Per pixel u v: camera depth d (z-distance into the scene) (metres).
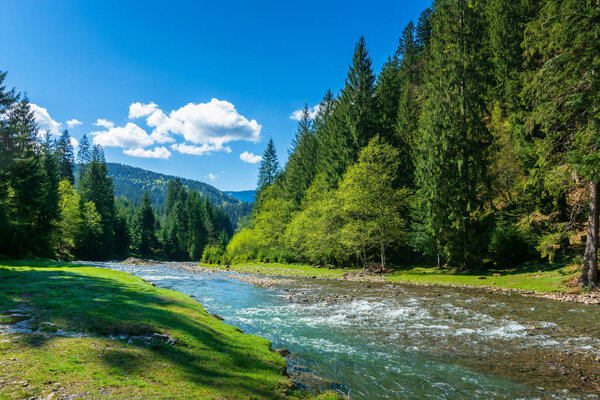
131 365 5.56
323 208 42.50
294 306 16.55
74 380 4.66
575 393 6.39
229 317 13.78
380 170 37.16
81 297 11.56
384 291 21.55
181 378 5.35
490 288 21.25
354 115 48.03
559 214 24.08
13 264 26.56
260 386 5.71
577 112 16.39
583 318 12.94
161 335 7.53
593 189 17.08
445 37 32.66
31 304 9.78
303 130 74.81
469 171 28.55
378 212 35.41
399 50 81.19
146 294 13.91
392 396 6.30
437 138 30.31
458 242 29.31
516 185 29.53
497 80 34.81
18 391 4.11
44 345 6.06
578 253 22.20
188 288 24.59
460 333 11.03
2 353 5.46
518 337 10.45
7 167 37.03
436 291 21.02
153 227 108.31
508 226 27.80
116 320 8.41
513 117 27.19
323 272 37.78
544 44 17.66
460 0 31.72
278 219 61.22
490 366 7.96
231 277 35.00
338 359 8.49
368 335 10.90
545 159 18.47
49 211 45.47
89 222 71.31
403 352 9.09
